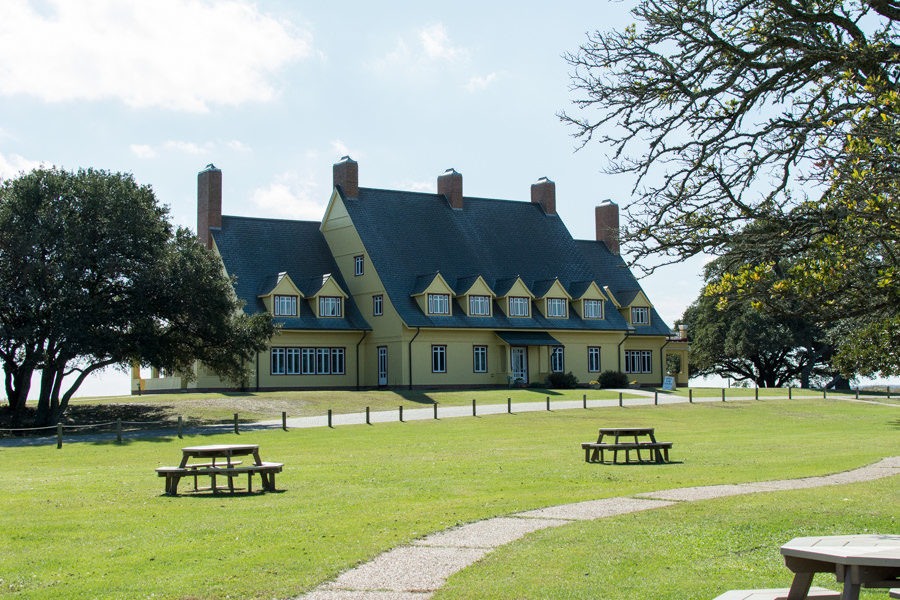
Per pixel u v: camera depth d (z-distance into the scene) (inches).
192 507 699.4
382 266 2696.9
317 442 1347.2
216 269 1921.8
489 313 2760.8
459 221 2987.2
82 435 1563.7
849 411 2080.5
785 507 638.5
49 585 452.8
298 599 415.2
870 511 621.6
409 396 2268.7
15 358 1830.7
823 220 483.2
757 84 557.0
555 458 1067.9
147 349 1774.1
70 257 1699.1
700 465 979.3
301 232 2876.5
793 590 338.6
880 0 510.9
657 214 549.6
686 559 486.9
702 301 3614.7
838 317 482.0
